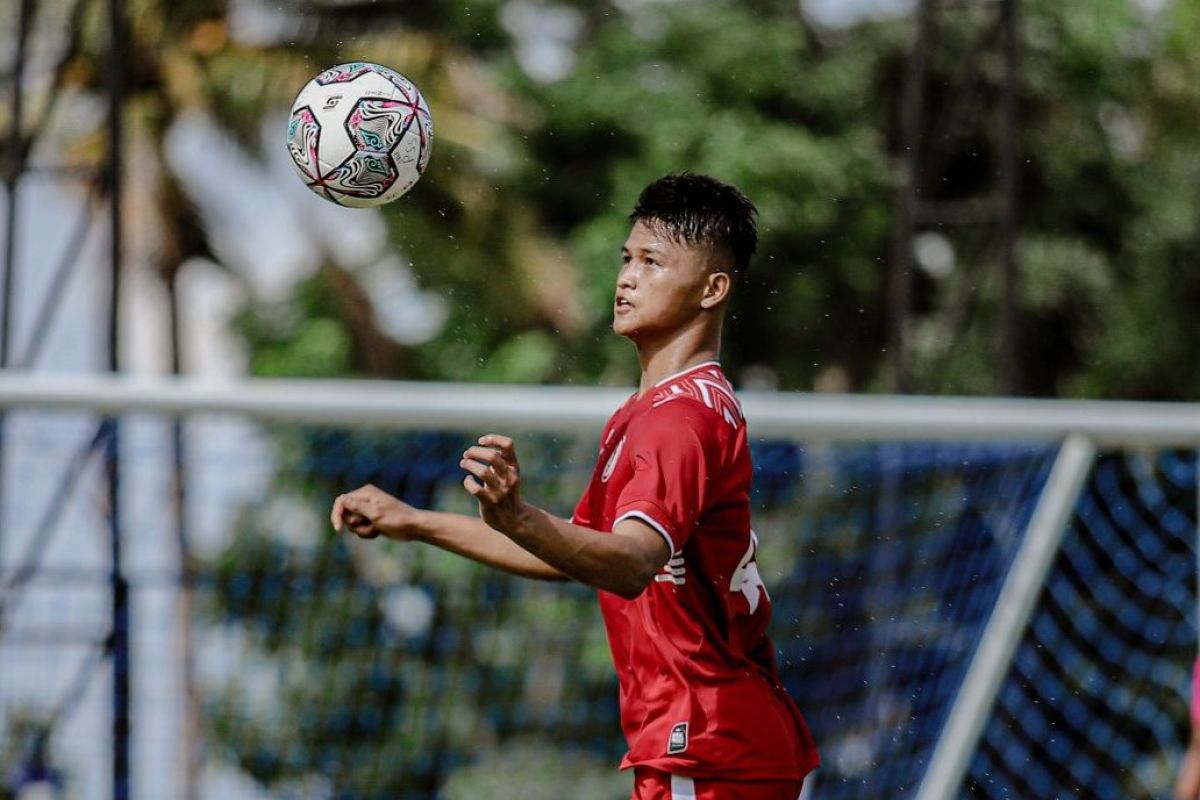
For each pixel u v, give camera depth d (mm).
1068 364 79750
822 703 34750
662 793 16062
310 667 40375
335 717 40281
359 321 69562
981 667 28375
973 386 74062
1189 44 79875
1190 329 79812
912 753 32656
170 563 38656
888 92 76938
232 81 65438
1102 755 36812
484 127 67188
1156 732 37438
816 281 72750
